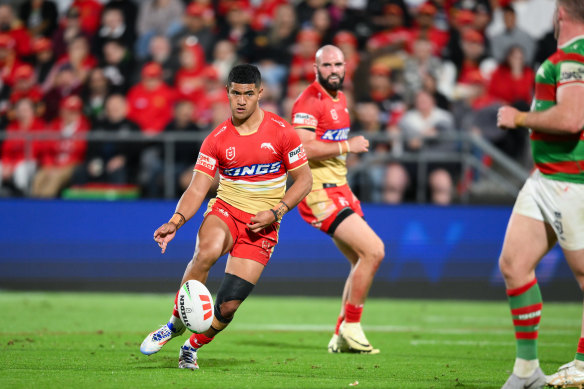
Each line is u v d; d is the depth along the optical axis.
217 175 46.12
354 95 51.88
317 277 46.03
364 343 23.20
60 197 49.09
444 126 50.88
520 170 46.81
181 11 56.41
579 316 38.28
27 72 55.78
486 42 55.38
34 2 57.31
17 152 49.53
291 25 55.69
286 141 18.42
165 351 22.17
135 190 48.88
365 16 56.03
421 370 19.61
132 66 54.91
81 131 52.44
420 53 53.66
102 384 16.14
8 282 46.19
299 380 17.25
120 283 46.09
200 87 53.38
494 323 33.91
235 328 30.52
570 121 14.37
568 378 16.62
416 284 46.31
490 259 46.62
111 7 56.50
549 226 15.25
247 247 18.48
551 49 55.88
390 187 47.44
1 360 20.06
